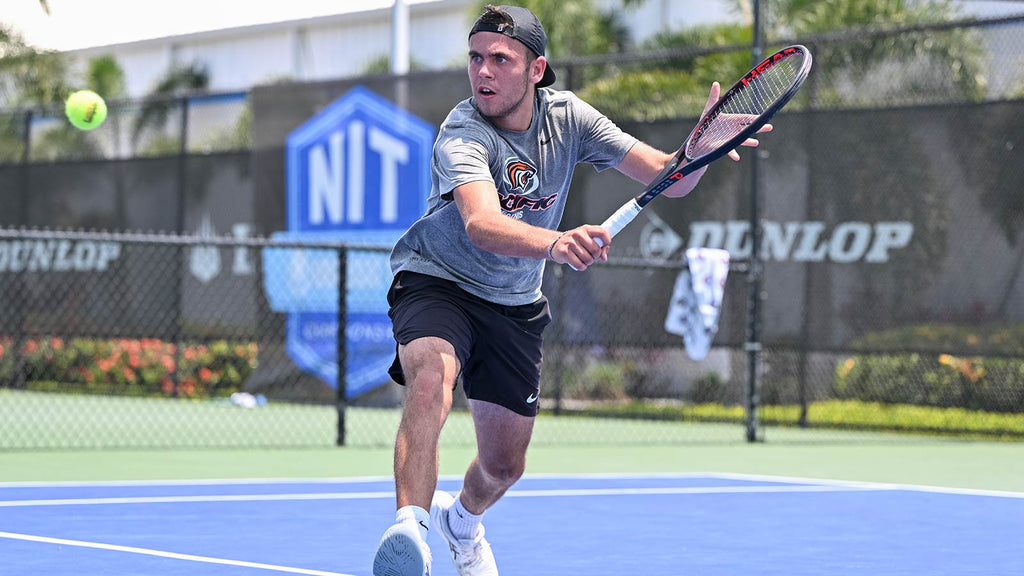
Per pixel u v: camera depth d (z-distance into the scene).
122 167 33.31
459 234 9.02
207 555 11.62
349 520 14.05
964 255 24.78
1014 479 18.92
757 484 17.97
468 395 9.55
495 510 15.10
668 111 35.28
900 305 25.39
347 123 30.22
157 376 33.72
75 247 33.62
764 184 26.80
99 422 28.42
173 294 32.22
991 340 24.47
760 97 9.42
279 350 30.75
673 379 30.33
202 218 32.22
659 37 51.19
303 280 30.44
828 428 26.62
